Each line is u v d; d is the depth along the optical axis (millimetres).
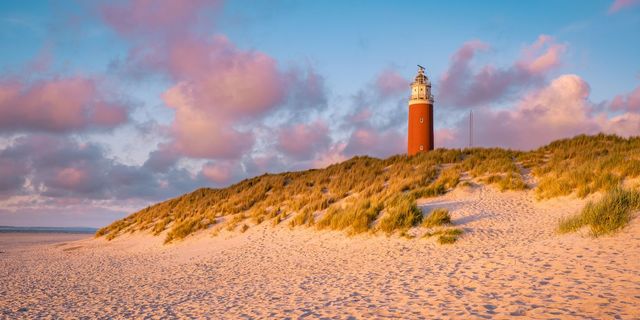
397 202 18031
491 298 7168
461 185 20641
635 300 6062
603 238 9945
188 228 25000
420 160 27984
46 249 29016
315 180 29359
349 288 9594
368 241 15531
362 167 30062
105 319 8820
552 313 5949
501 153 25984
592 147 23688
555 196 16984
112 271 17109
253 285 11531
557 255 9398
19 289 13430
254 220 23234
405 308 7234
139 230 31594
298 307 8203
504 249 11328
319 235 17984
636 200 11289
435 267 10602
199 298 10336
